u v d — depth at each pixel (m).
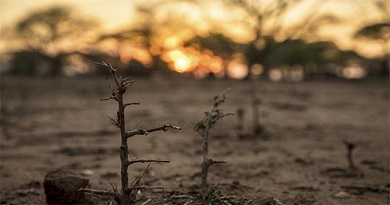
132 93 24.86
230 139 7.47
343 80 55.38
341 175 4.82
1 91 23.75
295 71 66.44
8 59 62.91
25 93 22.33
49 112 12.84
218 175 4.73
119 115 2.60
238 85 33.72
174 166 5.14
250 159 5.70
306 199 3.82
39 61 61.81
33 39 58.31
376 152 6.44
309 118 11.62
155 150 6.38
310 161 5.56
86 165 5.27
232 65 61.34
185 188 4.03
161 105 16.19
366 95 24.42
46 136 7.83
